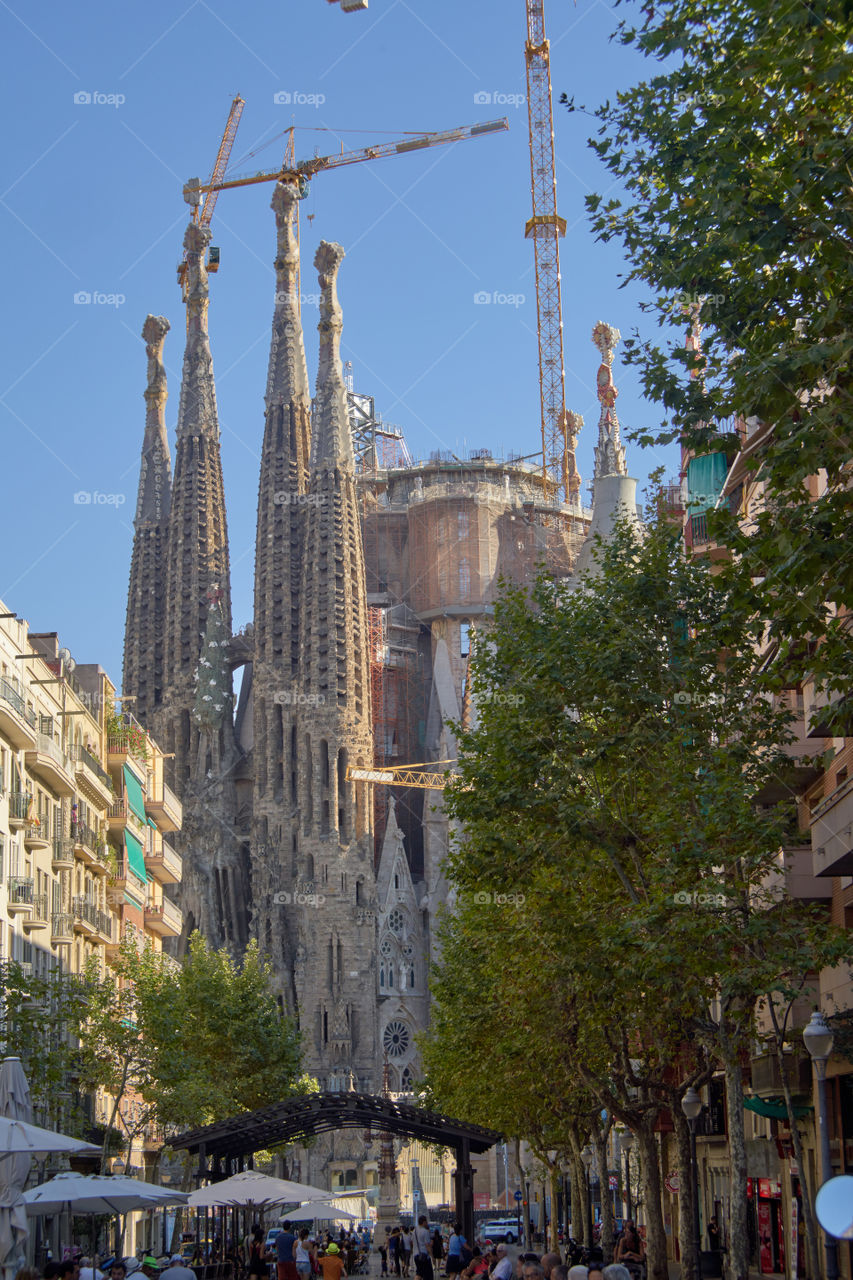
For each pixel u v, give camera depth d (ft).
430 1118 152.35
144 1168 273.13
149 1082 199.00
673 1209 197.26
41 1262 176.55
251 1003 266.77
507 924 137.18
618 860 113.70
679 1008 105.29
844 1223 34.12
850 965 111.14
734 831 98.84
